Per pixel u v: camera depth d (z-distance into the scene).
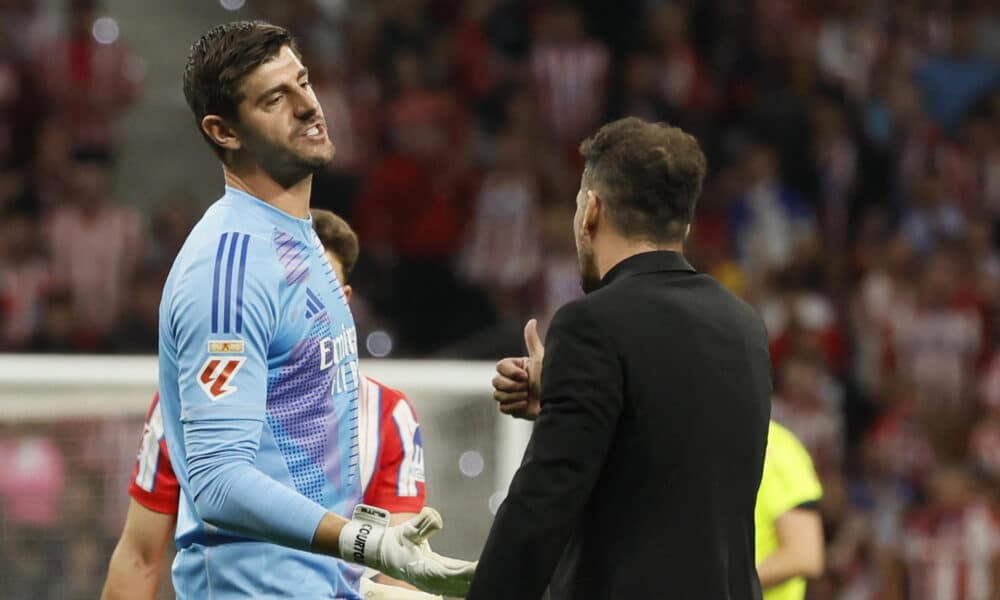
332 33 40.62
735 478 9.55
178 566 9.84
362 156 38.06
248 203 9.57
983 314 37.28
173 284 9.42
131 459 15.06
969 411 35.62
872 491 32.97
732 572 9.45
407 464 11.73
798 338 34.59
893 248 37.72
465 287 36.09
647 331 9.40
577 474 9.08
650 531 9.27
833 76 42.38
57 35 37.75
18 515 14.84
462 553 15.59
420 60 39.53
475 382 15.79
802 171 39.34
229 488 8.88
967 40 44.28
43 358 14.76
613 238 9.91
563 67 40.03
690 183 9.89
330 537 8.91
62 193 35.03
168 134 40.72
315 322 9.54
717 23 42.19
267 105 9.48
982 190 41.09
